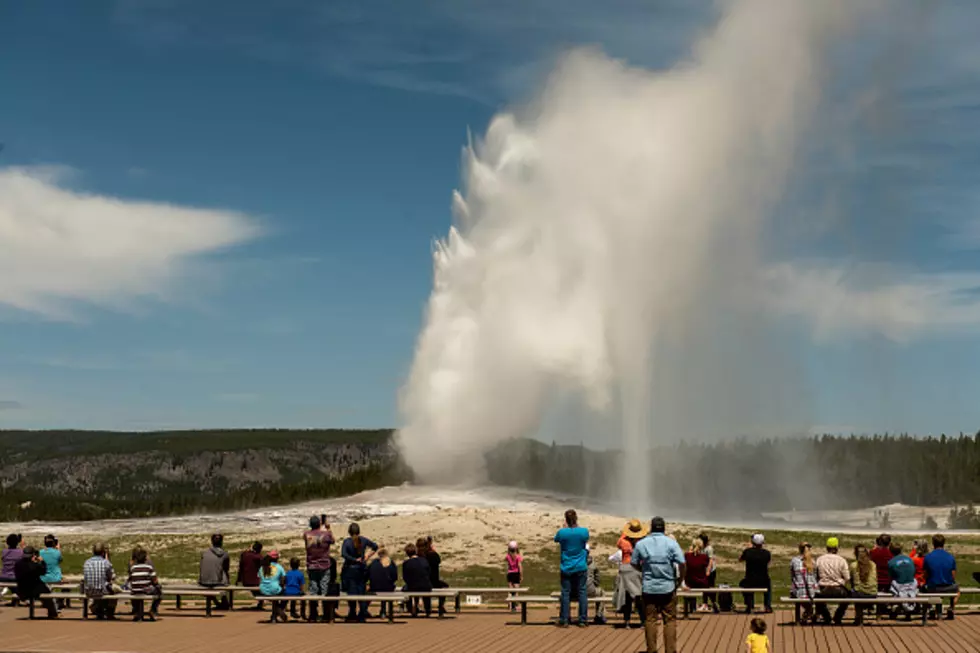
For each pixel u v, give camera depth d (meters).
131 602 22.33
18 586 22.17
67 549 43.44
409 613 22.92
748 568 22.52
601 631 19.75
